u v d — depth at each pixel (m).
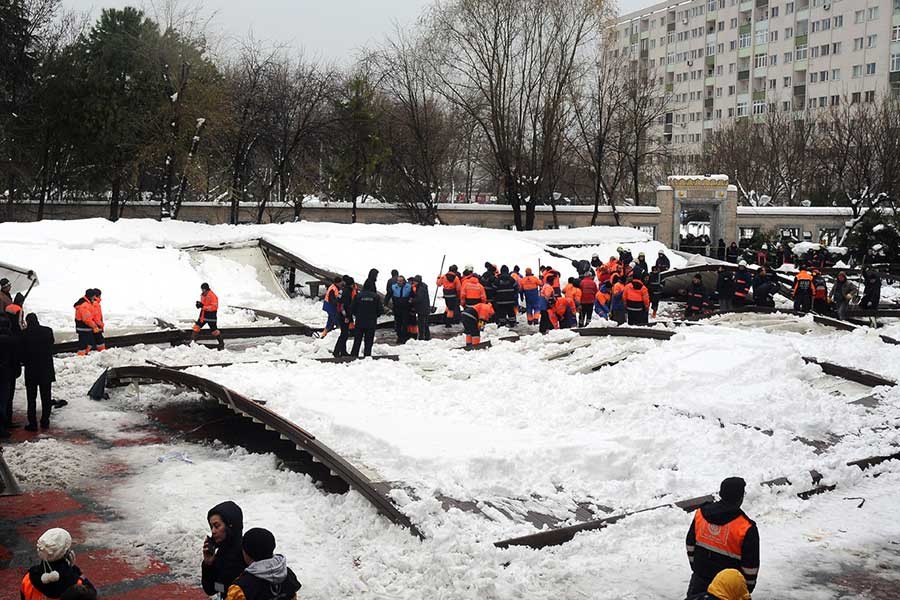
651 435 12.27
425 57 46.41
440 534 8.58
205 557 6.11
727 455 11.72
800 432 13.12
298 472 11.20
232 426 13.61
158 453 12.12
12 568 8.25
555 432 12.02
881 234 47.22
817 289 28.67
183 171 37.53
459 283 25.30
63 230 27.94
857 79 90.06
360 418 12.05
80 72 43.09
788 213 56.66
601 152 51.72
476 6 45.41
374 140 48.06
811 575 8.38
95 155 43.31
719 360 15.68
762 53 100.25
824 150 66.81
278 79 46.31
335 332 23.08
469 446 10.80
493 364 16.78
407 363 16.84
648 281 28.52
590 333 19.28
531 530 8.90
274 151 48.25
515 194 47.19
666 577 8.19
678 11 111.38
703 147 92.69
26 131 43.22
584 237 41.53
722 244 47.38
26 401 15.15
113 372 15.29
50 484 10.74
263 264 30.06
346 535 9.09
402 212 51.25
